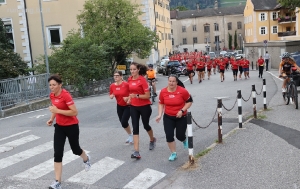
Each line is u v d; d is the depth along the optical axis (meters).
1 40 28.45
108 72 27.23
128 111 8.34
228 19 100.81
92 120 12.31
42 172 6.88
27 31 35.00
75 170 6.84
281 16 69.31
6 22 35.06
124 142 8.82
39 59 23.67
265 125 9.47
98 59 24.84
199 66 28.00
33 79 17.77
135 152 7.35
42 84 18.44
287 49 37.03
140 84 7.37
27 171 6.96
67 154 7.93
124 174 6.51
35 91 17.84
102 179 6.31
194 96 17.89
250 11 77.94
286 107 12.06
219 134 8.05
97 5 28.66
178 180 5.96
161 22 60.66
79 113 14.24
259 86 20.83
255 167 6.28
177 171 6.42
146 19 38.31
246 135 8.52
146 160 7.24
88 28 28.61
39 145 8.98
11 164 7.48
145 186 5.89
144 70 7.51
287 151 7.05
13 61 21.80
